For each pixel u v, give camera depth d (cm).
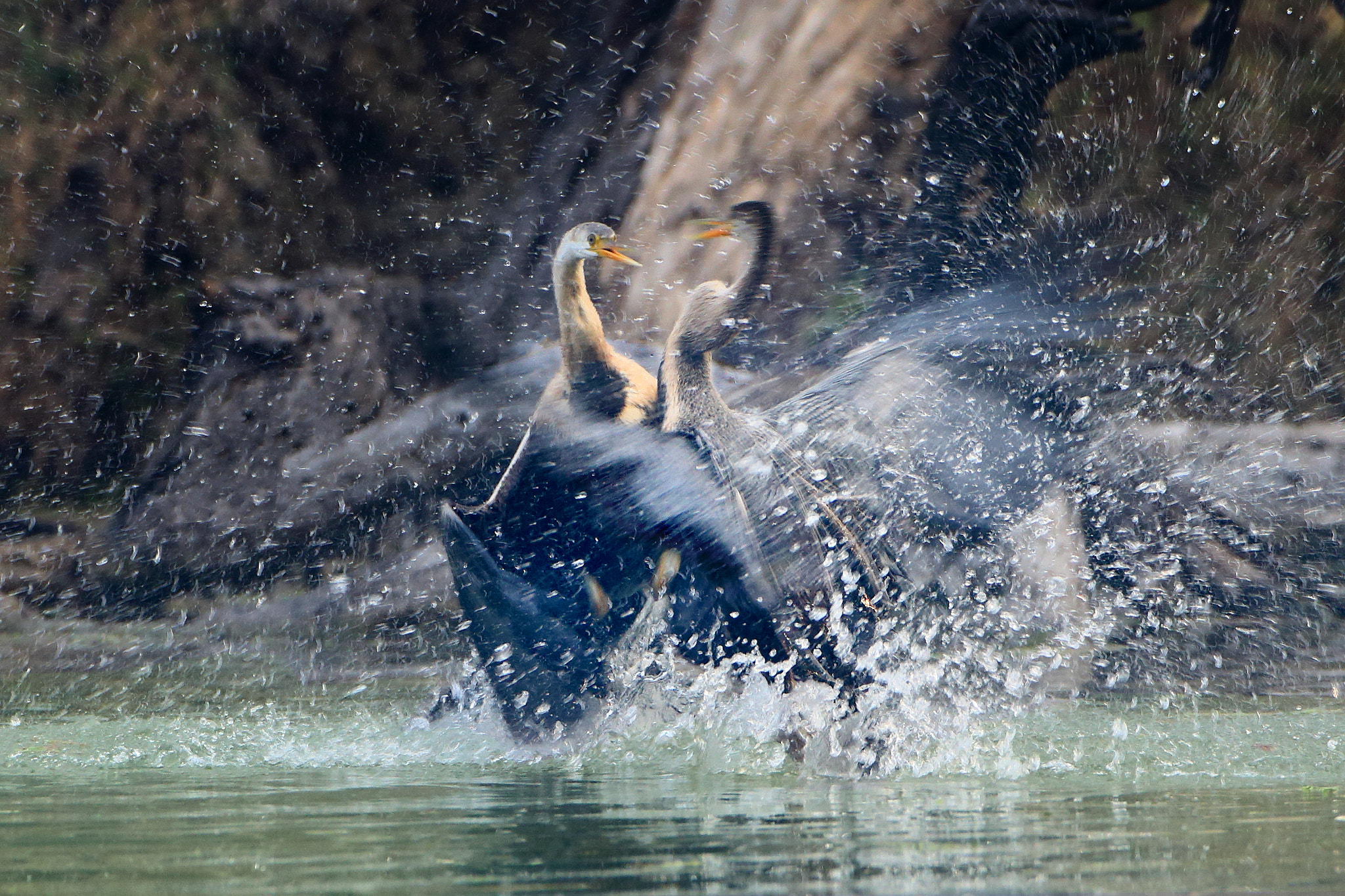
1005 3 3903
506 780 1475
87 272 4419
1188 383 3484
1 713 2091
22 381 4309
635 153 4581
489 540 1786
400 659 2805
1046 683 2091
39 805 1312
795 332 3638
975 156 4075
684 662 1797
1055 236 4128
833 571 1666
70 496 4169
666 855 1016
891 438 1836
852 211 4066
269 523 4025
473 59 4728
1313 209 4316
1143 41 3928
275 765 1598
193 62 4538
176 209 4519
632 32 4666
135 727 1922
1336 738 1697
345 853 1041
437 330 4591
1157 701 2033
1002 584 2178
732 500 1662
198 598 3631
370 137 4709
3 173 4359
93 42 4462
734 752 1644
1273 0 4338
